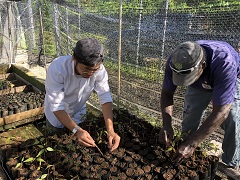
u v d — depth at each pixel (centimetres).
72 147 210
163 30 412
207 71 180
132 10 469
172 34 411
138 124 259
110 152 221
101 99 224
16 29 564
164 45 423
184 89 361
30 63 575
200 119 253
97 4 540
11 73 525
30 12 614
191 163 204
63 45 551
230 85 169
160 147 227
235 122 226
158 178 196
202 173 193
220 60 171
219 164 255
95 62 164
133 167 204
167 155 214
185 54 160
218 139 297
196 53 161
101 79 223
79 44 163
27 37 625
